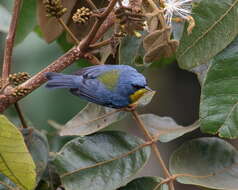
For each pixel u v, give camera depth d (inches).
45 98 410.9
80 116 283.0
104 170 263.0
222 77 253.3
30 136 279.3
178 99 560.4
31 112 408.2
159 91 558.3
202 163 267.0
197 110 557.0
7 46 275.7
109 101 339.0
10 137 222.1
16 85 271.9
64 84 324.8
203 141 272.2
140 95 348.8
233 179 262.5
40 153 275.7
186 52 258.1
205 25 256.2
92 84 333.4
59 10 267.0
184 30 257.6
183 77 558.6
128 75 343.0
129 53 299.3
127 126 528.7
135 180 261.1
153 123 284.8
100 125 279.6
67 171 262.1
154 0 277.7
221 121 251.3
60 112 410.3
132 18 249.3
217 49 254.5
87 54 278.1
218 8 255.9
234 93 251.8
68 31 274.5
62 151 266.5
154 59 272.8
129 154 266.5
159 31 263.7
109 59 348.2
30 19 361.1
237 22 254.2
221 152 269.4
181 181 258.1
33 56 429.7
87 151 267.0
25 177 237.6
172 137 274.2
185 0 276.2
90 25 318.0
